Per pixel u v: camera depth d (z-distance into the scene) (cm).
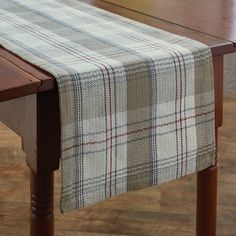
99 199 135
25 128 134
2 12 166
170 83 137
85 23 158
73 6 174
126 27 155
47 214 142
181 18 165
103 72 127
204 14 170
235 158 259
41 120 129
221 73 151
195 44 142
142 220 217
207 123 147
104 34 150
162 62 134
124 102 132
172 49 139
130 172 138
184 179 243
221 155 261
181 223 216
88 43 143
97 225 214
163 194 233
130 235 209
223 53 145
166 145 142
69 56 133
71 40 144
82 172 131
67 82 123
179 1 183
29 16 163
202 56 140
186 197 232
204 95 144
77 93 125
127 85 131
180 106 141
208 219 171
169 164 143
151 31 153
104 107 129
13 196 229
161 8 175
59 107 125
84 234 208
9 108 138
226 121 290
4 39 143
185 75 139
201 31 154
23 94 119
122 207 224
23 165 250
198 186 168
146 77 133
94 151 131
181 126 143
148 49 139
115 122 132
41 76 122
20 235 207
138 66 131
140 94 133
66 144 127
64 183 129
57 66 127
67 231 210
